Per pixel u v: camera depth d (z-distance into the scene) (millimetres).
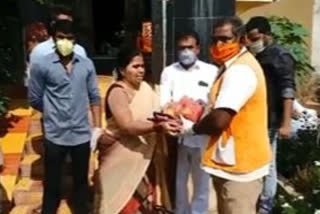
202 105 4641
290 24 8750
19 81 8375
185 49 5059
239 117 4020
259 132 4074
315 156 7012
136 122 4574
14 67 8227
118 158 4777
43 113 5113
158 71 6293
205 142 4578
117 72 4762
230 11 5875
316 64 9859
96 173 4941
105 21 9914
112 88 4703
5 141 6840
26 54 7898
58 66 4965
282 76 5227
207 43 5789
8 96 8047
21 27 8336
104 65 9727
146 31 7707
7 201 5863
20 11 8352
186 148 5152
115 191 4785
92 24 9891
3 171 6250
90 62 5129
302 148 7078
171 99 5102
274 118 5285
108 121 4785
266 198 5441
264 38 5258
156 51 6328
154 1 6418
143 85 4766
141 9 9297
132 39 9086
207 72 5105
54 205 5270
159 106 4824
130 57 4648
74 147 5156
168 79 5152
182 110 4480
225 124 3963
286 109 5250
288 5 9680
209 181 5316
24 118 7422
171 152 5262
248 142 4035
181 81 5094
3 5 8078
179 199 5309
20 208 5820
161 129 4492
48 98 5055
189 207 5359
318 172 6391
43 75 4988
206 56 5773
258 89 4012
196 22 5848
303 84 9359
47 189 5230
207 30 5832
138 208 4926
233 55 4027
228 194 4129
